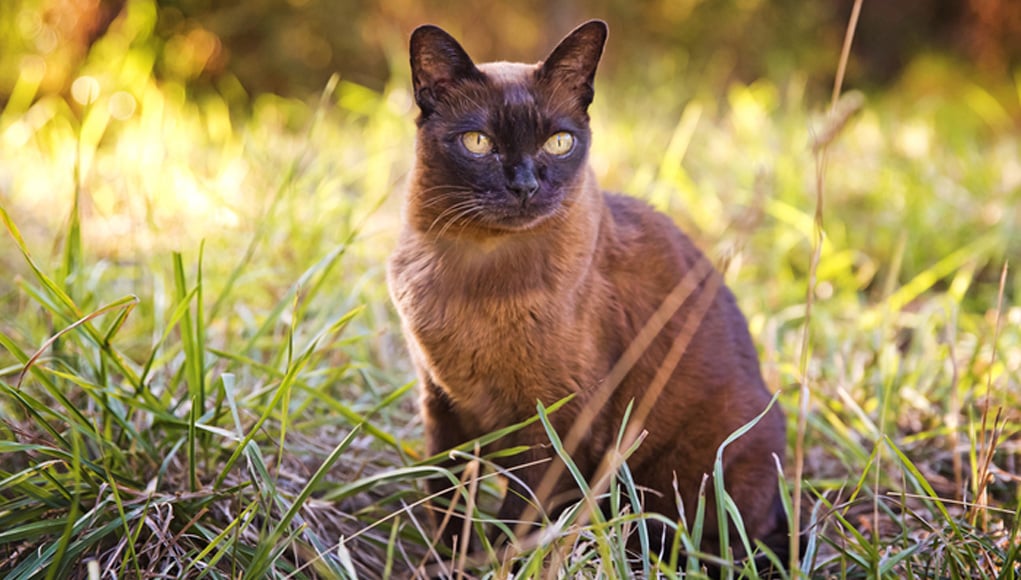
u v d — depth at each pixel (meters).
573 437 0.75
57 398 0.74
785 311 1.06
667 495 0.80
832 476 0.88
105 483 0.73
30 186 1.27
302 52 2.23
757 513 0.80
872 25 2.81
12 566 0.72
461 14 2.36
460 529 0.79
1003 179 1.43
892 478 0.86
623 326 0.78
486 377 0.76
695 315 0.77
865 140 1.68
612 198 0.83
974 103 2.20
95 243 1.09
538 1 2.40
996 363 0.94
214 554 0.72
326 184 1.11
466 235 0.75
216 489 0.73
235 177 1.21
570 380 0.75
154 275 0.96
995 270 1.19
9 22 1.94
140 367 0.88
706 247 1.14
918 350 0.98
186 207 1.11
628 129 1.53
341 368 0.84
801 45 2.61
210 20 2.12
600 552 0.68
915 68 2.61
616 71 2.30
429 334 0.76
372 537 0.77
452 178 0.76
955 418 0.85
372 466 0.85
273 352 0.95
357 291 0.95
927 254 1.20
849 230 1.27
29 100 1.58
